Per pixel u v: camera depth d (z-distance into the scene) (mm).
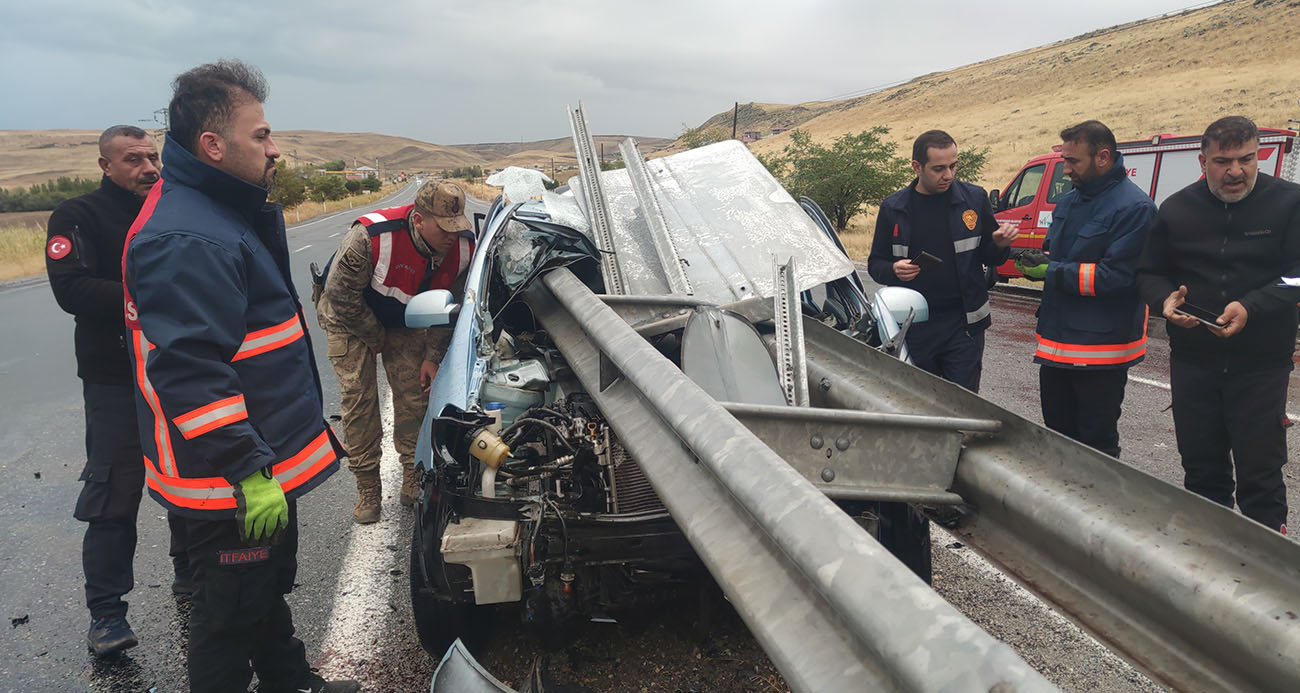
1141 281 3475
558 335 3293
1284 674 1160
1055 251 3832
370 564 3650
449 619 2775
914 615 1056
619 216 4574
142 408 2162
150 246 1958
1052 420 4066
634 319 3387
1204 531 1379
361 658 2908
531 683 2277
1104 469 1618
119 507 2924
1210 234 3285
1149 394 6441
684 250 4207
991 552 1874
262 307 2199
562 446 2736
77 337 2932
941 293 4098
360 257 3732
